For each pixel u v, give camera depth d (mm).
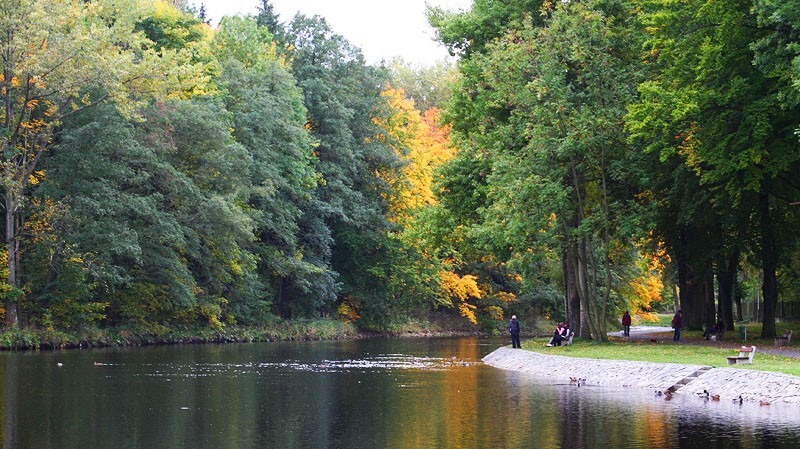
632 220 40531
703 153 35250
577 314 47781
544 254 44406
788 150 34812
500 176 41781
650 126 35969
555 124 40281
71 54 46219
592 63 41438
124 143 49656
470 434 20000
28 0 45031
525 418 22297
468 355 48500
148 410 23766
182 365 38250
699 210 42969
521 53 41969
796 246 51344
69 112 49500
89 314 50969
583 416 22562
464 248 53125
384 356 46906
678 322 46688
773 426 20547
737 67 34438
